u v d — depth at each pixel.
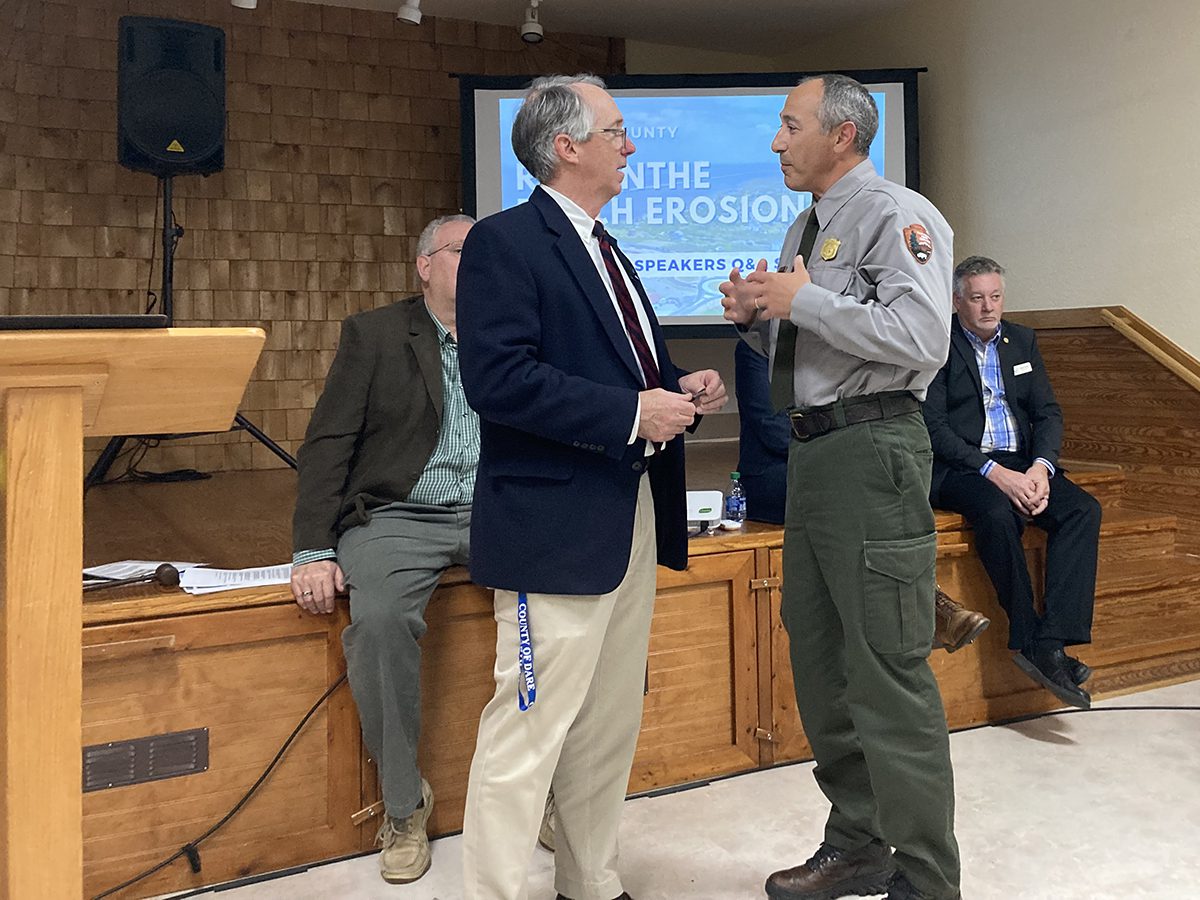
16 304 4.35
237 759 1.82
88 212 4.47
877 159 4.48
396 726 1.79
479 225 1.44
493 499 1.44
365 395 1.98
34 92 4.34
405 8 4.37
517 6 4.90
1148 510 3.50
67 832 0.73
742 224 4.72
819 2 4.76
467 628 2.00
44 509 0.72
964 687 2.53
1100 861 1.80
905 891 1.55
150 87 3.65
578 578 1.40
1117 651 2.83
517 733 1.43
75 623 0.73
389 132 5.01
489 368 1.37
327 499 1.92
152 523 3.21
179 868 1.77
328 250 4.93
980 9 4.31
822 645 1.66
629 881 1.76
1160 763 2.25
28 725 0.72
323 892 1.76
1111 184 3.71
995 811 2.02
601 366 1.45
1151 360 3.44
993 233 4.28
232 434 4.82
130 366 0.74
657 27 5.18
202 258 4.69
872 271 1.53
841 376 1.54
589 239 1.52
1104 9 3.71
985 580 2.59
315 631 1.87
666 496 1.62
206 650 1.80
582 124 1.48
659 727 2.19
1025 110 4.09
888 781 1.51
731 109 4.71
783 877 1.70
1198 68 3.36
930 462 1.56
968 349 2.87
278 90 4.80
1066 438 3.85
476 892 1.42
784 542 1.70
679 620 2.20
